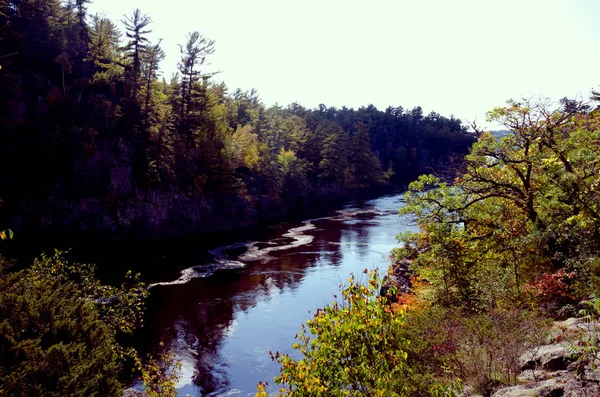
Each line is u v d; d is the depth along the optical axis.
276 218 61.34
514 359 6.40
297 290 26.58
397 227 50.84
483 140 16.06
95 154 41.56
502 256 14.57
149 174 43.94
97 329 10.15
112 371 9.31
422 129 131.62
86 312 10.26
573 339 6.37
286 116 109.75
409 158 125.75
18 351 7.87
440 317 8.77
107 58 53.62
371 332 6.41
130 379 15.10
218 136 56.16
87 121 43.41
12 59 41.53
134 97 46.91
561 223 11.83
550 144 14.10
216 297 25.20
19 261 31.28
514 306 10.32
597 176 11.50
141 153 45.69
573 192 11.74
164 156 46.59
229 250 38.72
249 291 26.39
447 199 15.08
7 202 36.66
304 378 6.29
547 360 6.17
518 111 14.98
